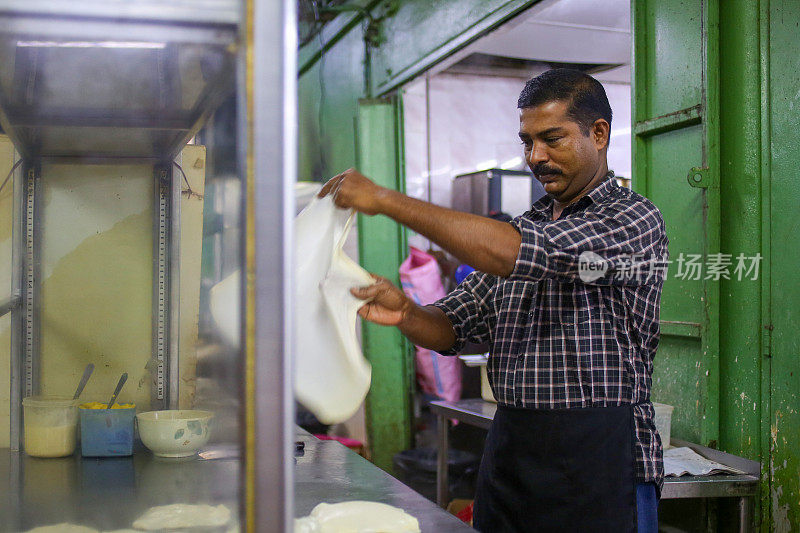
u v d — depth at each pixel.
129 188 1.78
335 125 4.98
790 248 2.05
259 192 0.74
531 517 1.45
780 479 2.08
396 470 3.62
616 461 1.39
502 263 1.23
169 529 1.05
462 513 2.64
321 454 1.66
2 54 1.08
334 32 4.88
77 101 1.34
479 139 5.05
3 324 1.63
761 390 2.12
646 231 1.36
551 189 1.52
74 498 1.23
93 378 1.76
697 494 1.95
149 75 1.20
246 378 0.75
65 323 1.75
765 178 2.11
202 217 1.81
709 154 2.18
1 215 1.65
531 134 1.49
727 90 2.20
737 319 2.18
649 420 1.45
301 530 1.03
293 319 0.76
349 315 1.25
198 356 1.75
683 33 2.30
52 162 1.74
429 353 4.21
